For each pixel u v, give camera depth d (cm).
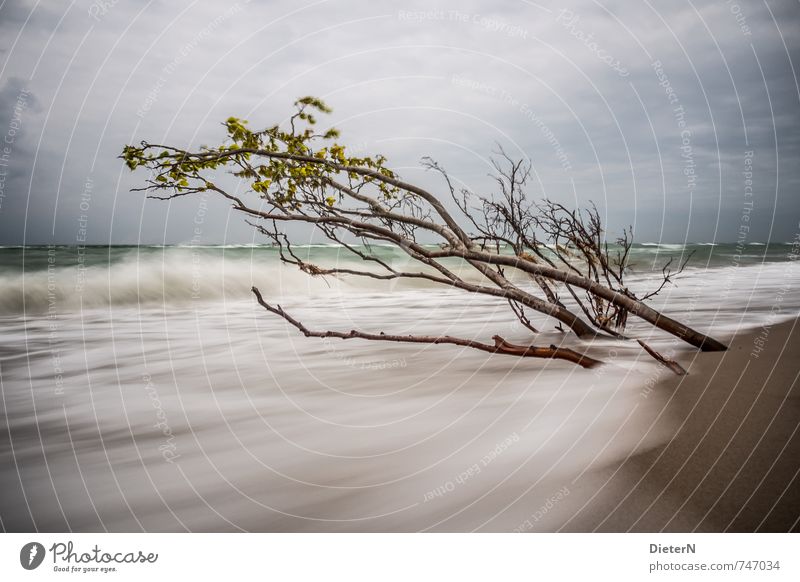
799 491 217
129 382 484
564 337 626
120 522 243
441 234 457
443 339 479
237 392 448
